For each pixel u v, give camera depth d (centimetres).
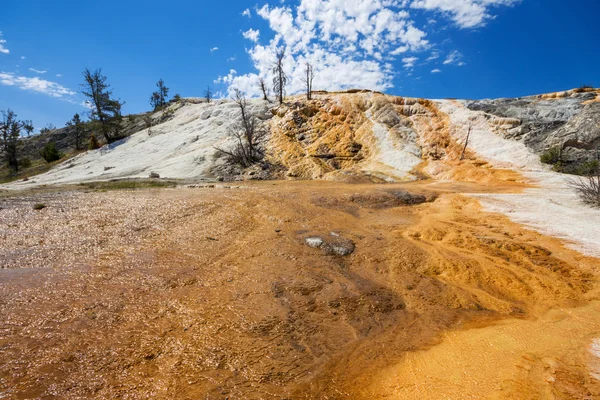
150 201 1322
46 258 755
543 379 405
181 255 796
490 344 504
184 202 1302
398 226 1071
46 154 4584
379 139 3002
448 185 1994
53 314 526
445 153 2812
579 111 2773
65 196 1448
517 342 505
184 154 3316
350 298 642
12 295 581
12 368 403
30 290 602
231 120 3878
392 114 3300
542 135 2709
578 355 458
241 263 764
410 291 690
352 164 2761
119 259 759
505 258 827
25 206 1227
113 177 2798
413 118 3281
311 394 400
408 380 430
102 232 938
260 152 3033
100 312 539
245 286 656
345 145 2952
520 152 2625
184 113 4738
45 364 414
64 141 6219
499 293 693
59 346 450
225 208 1223
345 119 3331
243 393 390
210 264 753
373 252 855
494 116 3091
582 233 947
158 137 4044
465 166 2503
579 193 1377
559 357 454
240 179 2542
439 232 988
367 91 4159
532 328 555
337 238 928
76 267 711
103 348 451
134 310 552
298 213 1181
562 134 2539
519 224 1059
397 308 630
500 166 2495
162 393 379
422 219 1172
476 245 895
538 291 689
